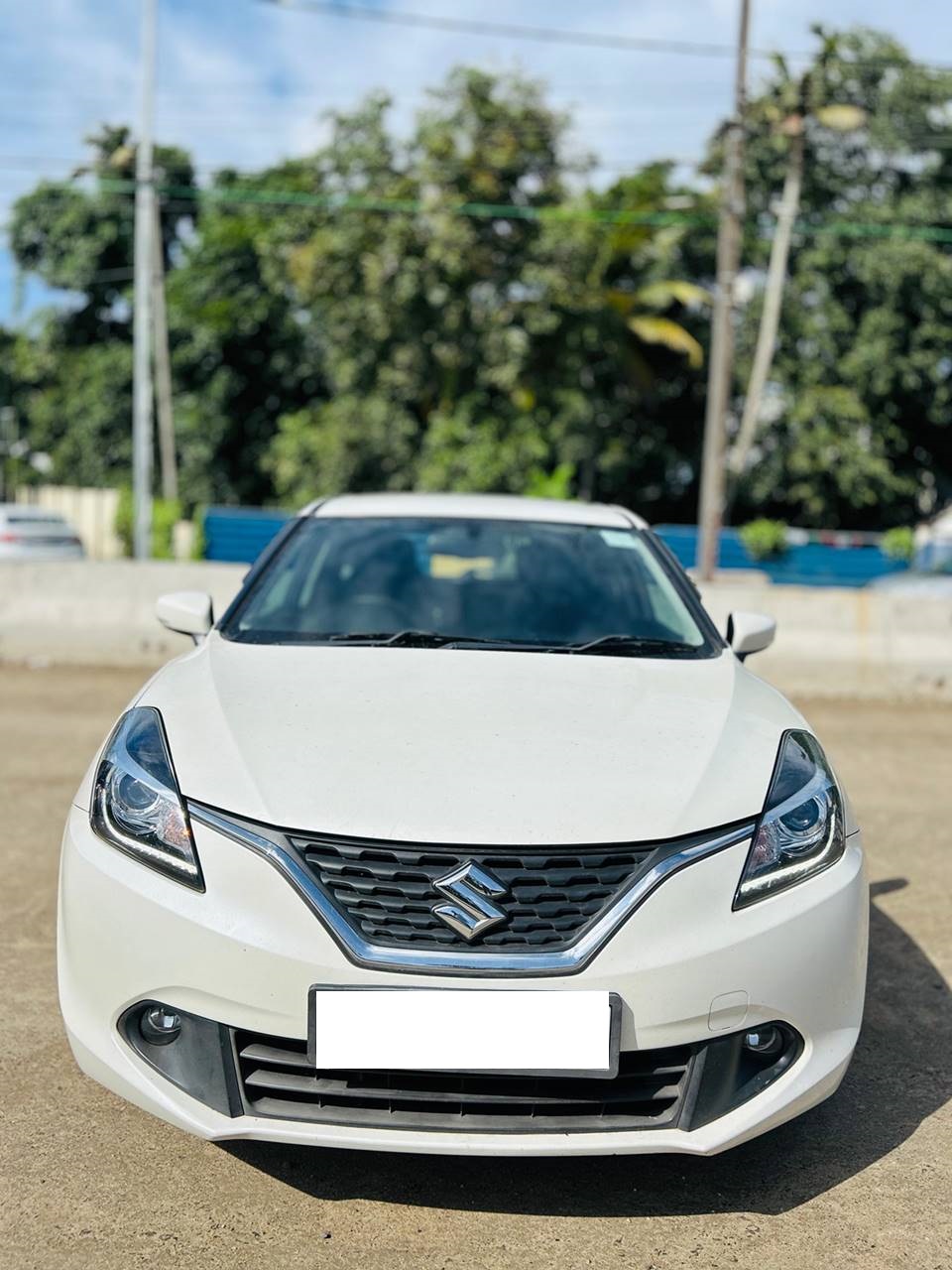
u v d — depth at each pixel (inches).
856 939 97.3
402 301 879.1
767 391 1057.5
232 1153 102.5
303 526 156.1
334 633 133.9
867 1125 111.0
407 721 103.7
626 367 997.2
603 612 140.3
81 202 1370.6
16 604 402.9
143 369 761.0
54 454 1406.3
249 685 112.3
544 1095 88.9
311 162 913.5
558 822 91.3
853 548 884.6
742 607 384.5
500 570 146.7
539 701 109.5
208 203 1336.1
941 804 233.0
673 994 88.3
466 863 88.9
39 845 186.9
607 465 1031.0
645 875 90.4
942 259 1024.2
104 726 282.4
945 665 378.0
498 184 880.9
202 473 1262.3
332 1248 89.6
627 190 1003.3
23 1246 88.9
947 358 1056.8
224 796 94.0
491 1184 98.8
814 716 330.3
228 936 88.9
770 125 955.3
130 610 402.6
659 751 101.1
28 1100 110.0
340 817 91.0
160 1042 93.0
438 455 896.9
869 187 1067.9
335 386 1025.5
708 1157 104.4
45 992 132.7
